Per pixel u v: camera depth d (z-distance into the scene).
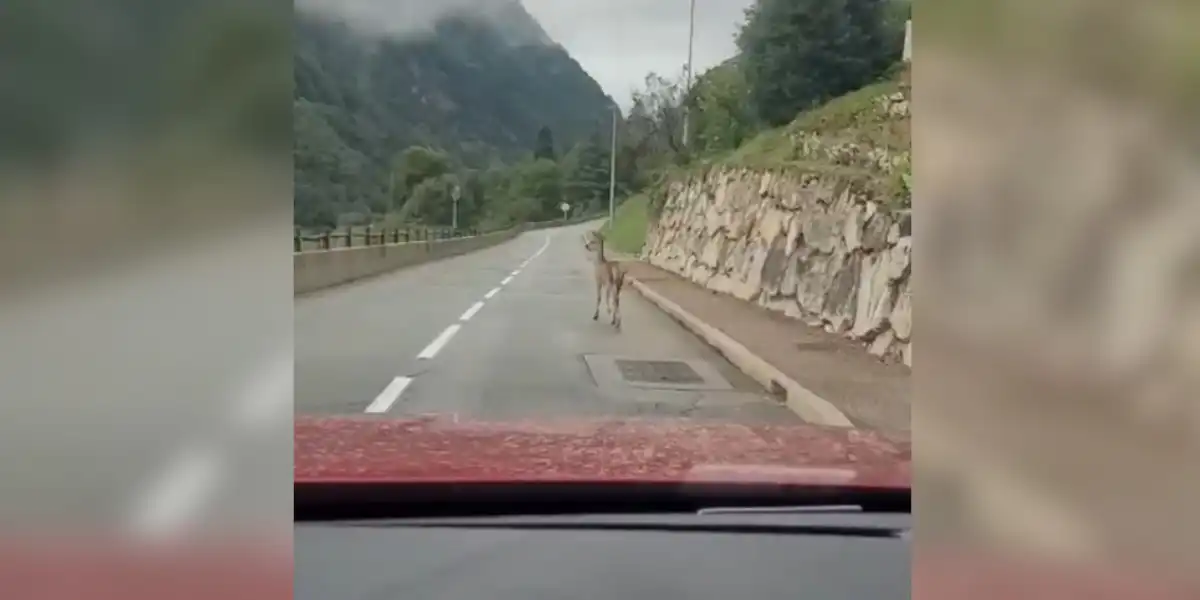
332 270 21.89
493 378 9.27
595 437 3.59
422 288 21.52
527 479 2.92
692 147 33.03
